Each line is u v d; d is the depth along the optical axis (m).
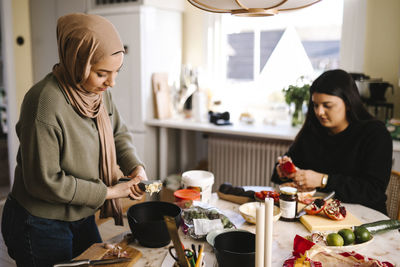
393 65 2.54
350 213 1.41
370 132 1.65
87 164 1.26
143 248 1.16
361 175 1.65
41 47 3.55
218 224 1.21
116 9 2.97
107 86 1.22
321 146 1.81
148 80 3.04
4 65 3.50
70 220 1.26
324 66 2.82
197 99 2.98
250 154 3.02
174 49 3.29
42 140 1.11
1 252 2.53
